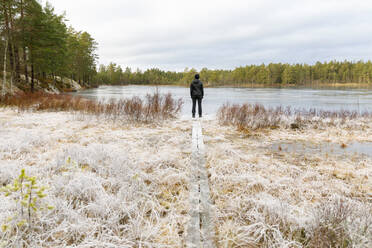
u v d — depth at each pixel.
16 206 2.32
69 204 2.61
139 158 4.44
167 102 11.41
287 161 4.72
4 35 19.77
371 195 3.15
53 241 2.12
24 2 22.53
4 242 1.88
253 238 2.19
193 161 4.24
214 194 3.09
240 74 139.88
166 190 3.26
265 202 2.71
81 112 10.71
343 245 1.99
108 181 3.35
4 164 3.71
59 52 32.09
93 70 61.44
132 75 150.12
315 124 8.92
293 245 2.06
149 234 2.18
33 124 8.16
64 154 4.23
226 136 7.23
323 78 136.12
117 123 8.90
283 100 24.80
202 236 2.17
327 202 2.73
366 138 7.02
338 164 4.52
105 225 2.31
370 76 117.38
